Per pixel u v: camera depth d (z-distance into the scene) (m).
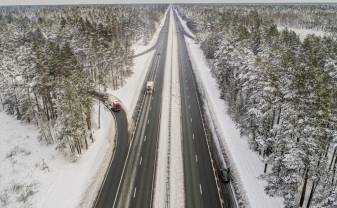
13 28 97.94
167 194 34.91
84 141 47.12
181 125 52.88
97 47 72.62
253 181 36.66
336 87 38.34
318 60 51.31
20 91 55.16
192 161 41.59
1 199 35.16
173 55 105.94
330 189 27.12
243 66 48.06
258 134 39.72
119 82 76.44
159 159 42.25
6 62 60.28
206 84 74.88
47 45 66.12
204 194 34.75
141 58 101.31
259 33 78.31
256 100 40.97
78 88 45.03
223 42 67.62
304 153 26.20
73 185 37.19
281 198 33.28
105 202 33.88
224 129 50.66
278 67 43.88
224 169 38.06
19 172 40.41
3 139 49.50
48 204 33.97
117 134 50.00
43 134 48.66
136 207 32.97
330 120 29.89
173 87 73.44
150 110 59.78
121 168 40.41
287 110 31.67
